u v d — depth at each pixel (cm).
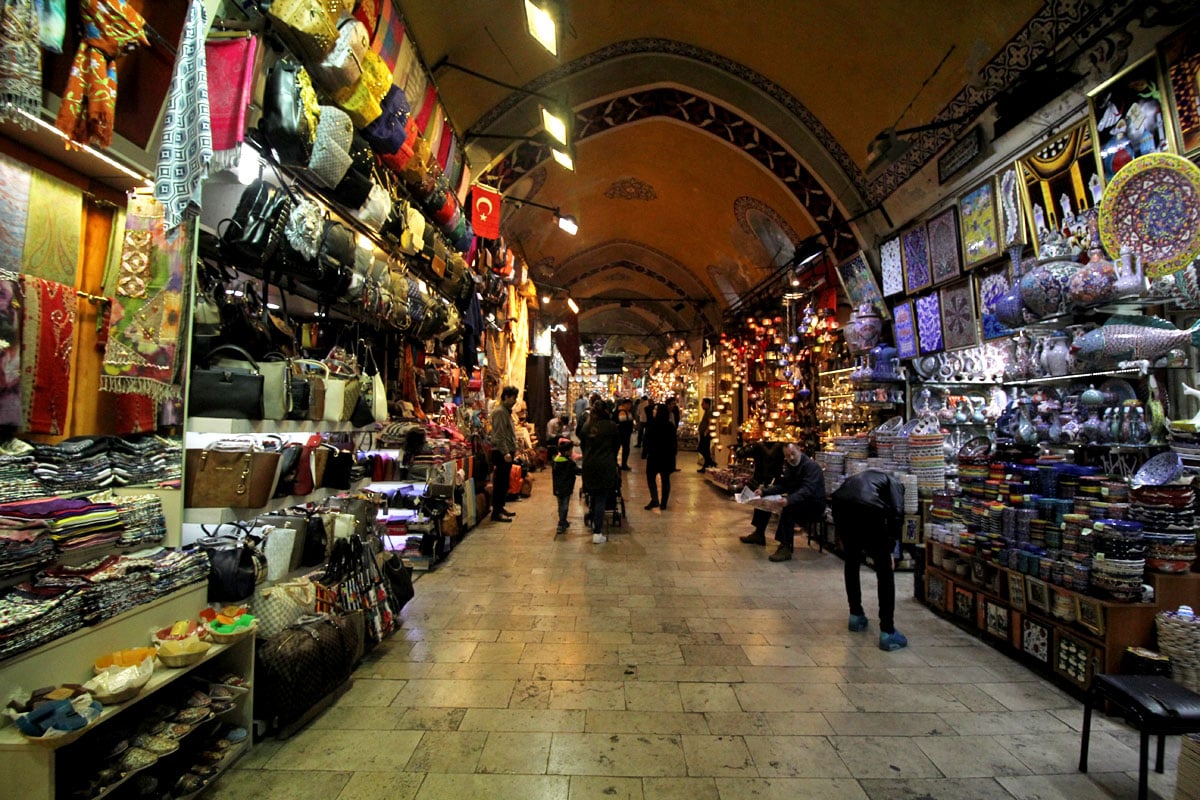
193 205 222
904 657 354
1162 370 372
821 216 783
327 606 298
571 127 762
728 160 889
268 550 285
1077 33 393
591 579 510
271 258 270
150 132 214
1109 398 393
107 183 221
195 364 245
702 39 694
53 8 163
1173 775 236
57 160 204
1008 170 479
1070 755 252
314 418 286
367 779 227
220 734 232
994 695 307
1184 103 328
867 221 704
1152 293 347
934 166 569
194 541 274
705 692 305
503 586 487
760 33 638
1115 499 319
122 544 208
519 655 348
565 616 416
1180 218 320
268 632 265
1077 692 306
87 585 182
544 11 424
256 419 247
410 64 439
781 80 683
